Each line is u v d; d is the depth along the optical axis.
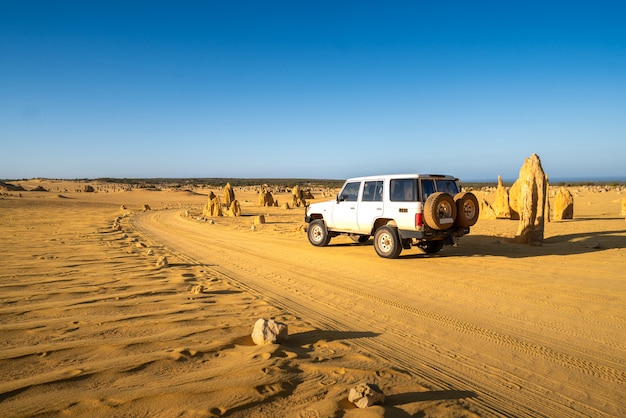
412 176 11.31
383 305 6.98
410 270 10.00
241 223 25.52
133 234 17.42
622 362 4.71
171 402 3.23
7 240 13.16
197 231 19.95
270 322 4.82
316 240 14.38
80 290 6.84
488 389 3.98
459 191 12.05
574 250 12.79
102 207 45.31
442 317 6.34
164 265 9.55
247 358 4.19
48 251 11.02
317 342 4.96
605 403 3.79
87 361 3.99
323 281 8.80
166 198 73.75
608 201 41.31
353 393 3.42
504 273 9.57
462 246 14.03
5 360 3.96
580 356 4.88
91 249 11.72
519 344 5.24
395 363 4.46
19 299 6.18
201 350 4.37
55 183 137.25
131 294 6.74
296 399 3.41
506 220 25.42
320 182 199.00
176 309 5.96
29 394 3.29
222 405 3.22
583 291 7.86
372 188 12.38
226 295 7.11
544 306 6.93
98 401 3.20
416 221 10.93
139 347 4.40
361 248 13.86
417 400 3.60
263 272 9.67
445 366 4.49
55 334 4.74
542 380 4.23
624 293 7.69
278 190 111.94
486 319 6.25
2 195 62.09
